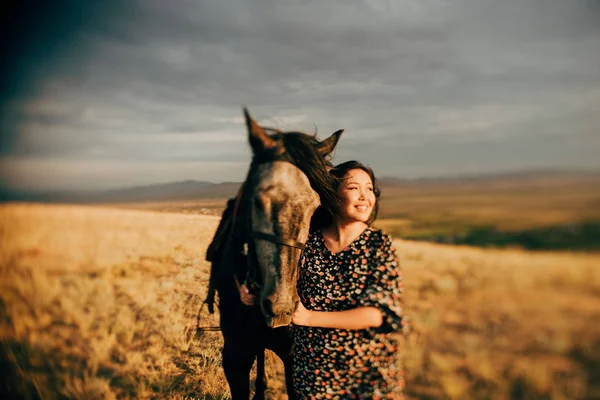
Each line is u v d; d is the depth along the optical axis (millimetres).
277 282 1464
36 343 3730
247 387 2086
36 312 4457
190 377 3098
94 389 2924
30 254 6578
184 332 3582
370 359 1480
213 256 2287
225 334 2094
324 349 1524
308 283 1604
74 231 7184
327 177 1553
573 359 2805
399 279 1425
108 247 6277
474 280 4750
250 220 1654
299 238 1512
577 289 3449
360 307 1402
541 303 3529
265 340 2014
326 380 1528
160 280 4406
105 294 4695
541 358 2879
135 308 4316
